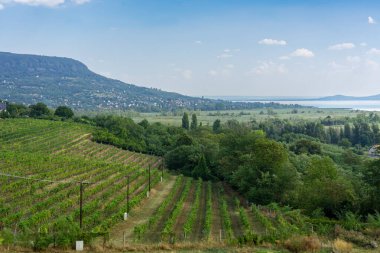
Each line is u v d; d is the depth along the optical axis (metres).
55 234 31.47
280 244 32.94
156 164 109.56
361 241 34.56
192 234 45.69
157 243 36.16
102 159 99.88
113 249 31.31
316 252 30.88
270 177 69.75
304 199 58.16
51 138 113.25
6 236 30.00
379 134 174.50
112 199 61.62
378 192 51.12
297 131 186.62
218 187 87.56
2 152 84.75
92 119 163.62
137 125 151.00
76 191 60.88
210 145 106.31
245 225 47.66
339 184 54.44
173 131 158.12
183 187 81.44
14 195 54.12
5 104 178.12
